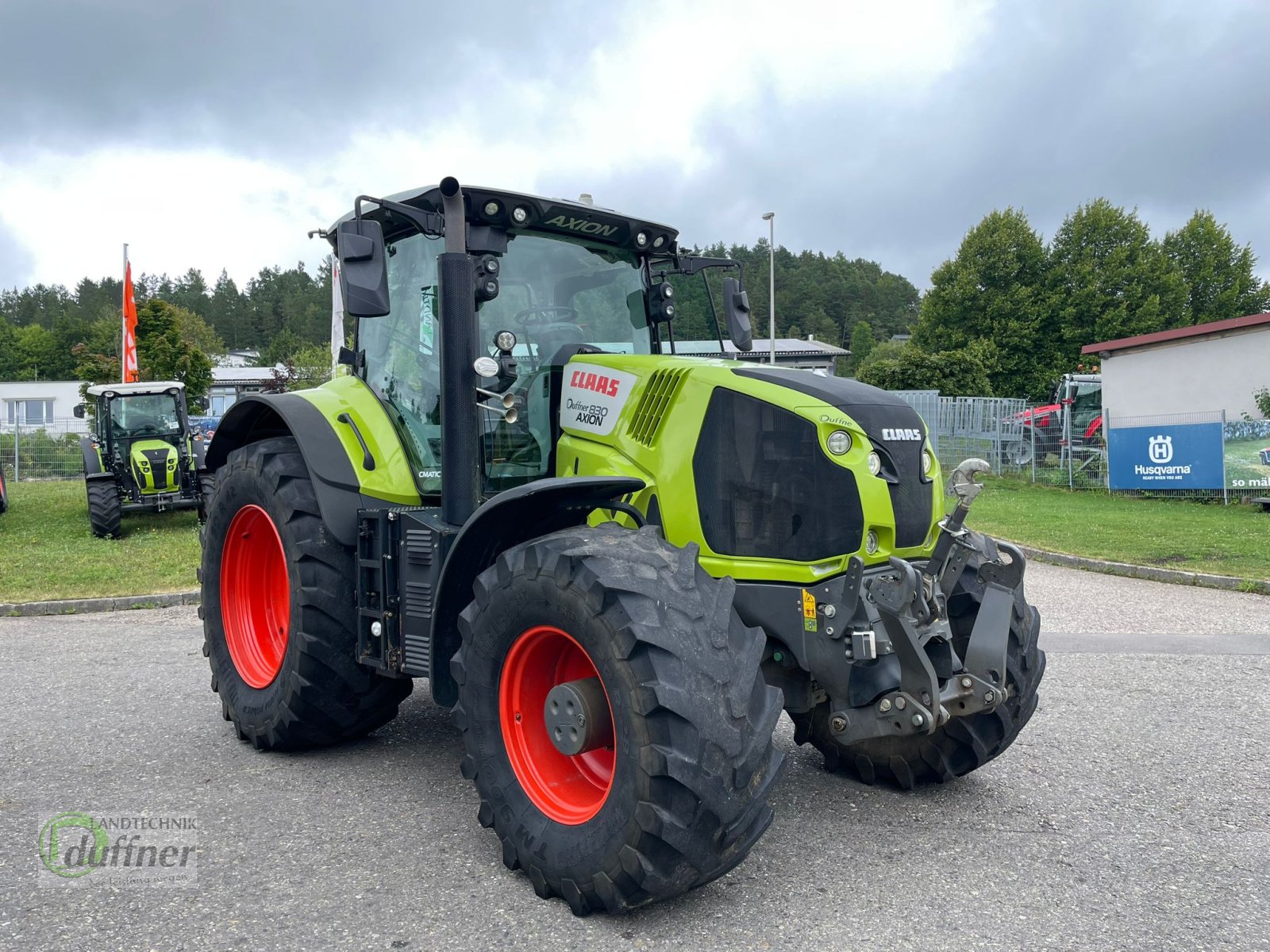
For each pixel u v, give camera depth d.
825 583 3.30
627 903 2.77
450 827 3.57
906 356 34.16
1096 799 3.90
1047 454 20.47
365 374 4.62
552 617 3.00
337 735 4.48
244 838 3.47
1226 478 16.23
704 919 2.86
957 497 3.29
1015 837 3.51
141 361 31.09
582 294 4.34
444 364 3.71
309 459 4.14
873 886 3.09
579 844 2.86
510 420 3.73
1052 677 5.93
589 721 2.98
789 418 3.38
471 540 3.36
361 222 3.62
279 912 2.90
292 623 4.23
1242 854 3.37
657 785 2.69
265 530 4.78
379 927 2.81
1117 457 17.70
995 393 42.66
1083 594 9.12
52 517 15.56
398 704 4.61
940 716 3.20
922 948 2.69
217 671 4.82
